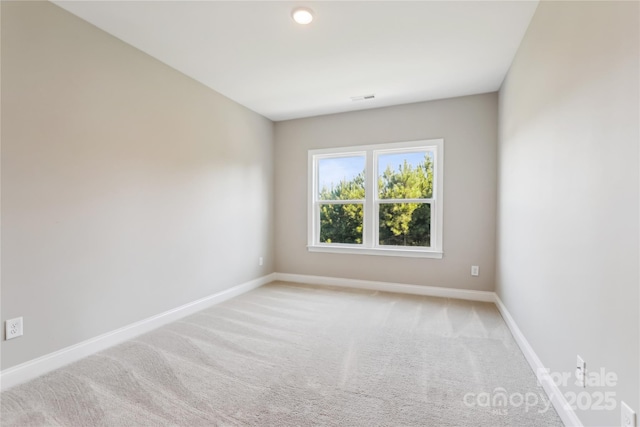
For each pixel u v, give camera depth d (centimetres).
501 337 252
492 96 347
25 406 161
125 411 157
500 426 148
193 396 171
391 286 393
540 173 192
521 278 235
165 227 281
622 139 108
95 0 194
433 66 286
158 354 221
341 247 420
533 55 208
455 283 365
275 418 153
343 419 152
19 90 182
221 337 251
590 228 131
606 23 118
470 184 357
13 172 180
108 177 233
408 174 393
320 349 230
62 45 203
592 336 128
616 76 112
